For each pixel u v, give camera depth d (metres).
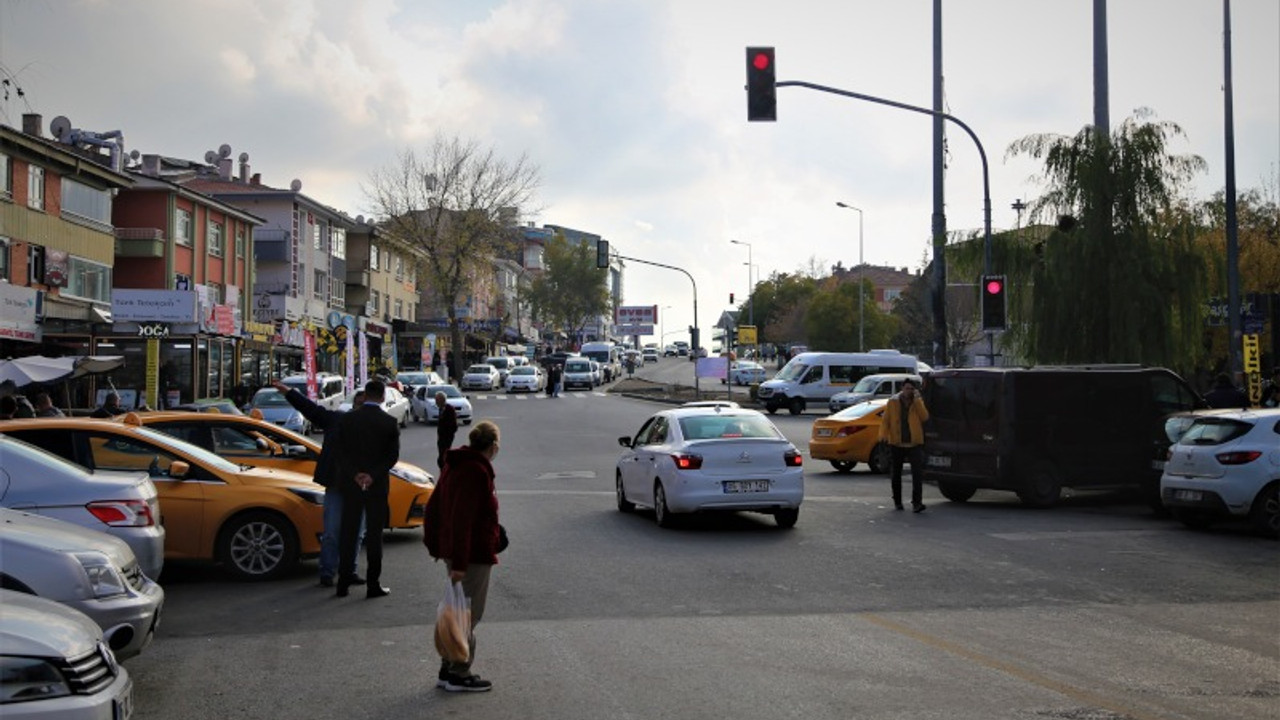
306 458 14.49
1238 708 6.97
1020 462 18.14
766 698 7.20
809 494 20.47
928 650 8.57
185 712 7.04
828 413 47.59
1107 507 18.84
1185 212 26.73
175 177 65.75
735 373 77.19
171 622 9.86
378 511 10.96
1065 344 26.31
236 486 12.02
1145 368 18.88
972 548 13.96
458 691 7.43
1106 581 11.68
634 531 15.62
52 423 11.57
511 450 31.28
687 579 11.81
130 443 11.88
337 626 9.66
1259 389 27.02
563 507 18.55
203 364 38.06
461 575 7.48
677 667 8.05
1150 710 6.91
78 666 5.25
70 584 7.03
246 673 8.02
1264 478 14.78
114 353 36.19
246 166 74.00
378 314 82.06
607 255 46.19
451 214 78.06
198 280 54.12
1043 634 9.16
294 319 62.75
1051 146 26.91
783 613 10.08
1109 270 25.78
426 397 43.34
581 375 74.31
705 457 15.48
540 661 8.26
